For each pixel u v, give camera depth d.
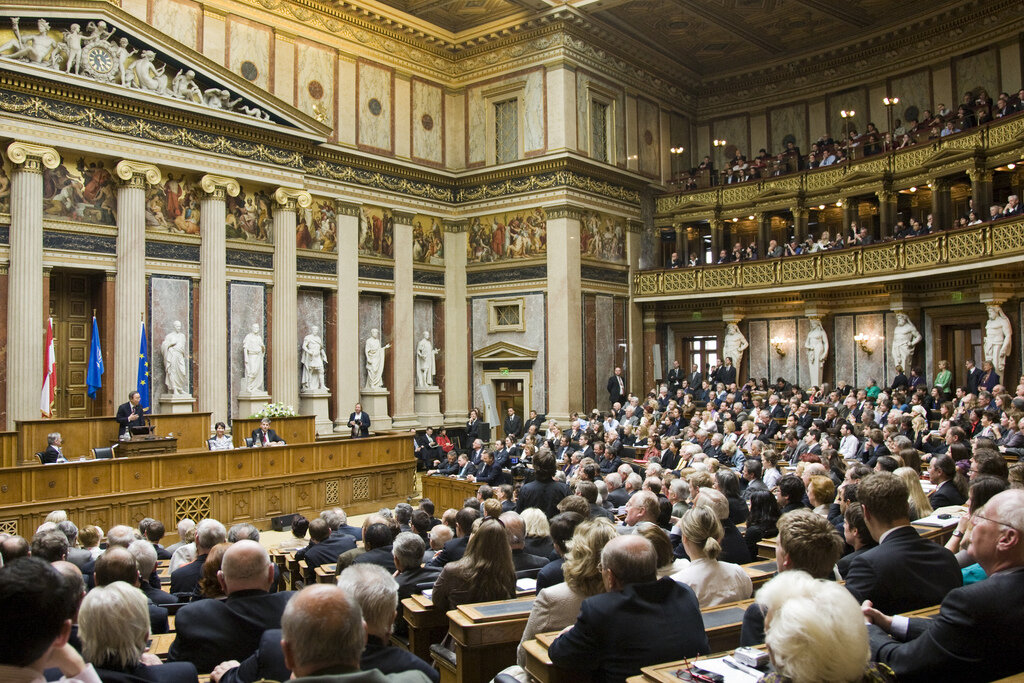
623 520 9.16
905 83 26.59
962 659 3.25
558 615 4.70
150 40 19.47
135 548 6.43
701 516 5.18
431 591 6.01
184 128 20.25
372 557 7.21
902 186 23.91
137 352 19.25
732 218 28.42
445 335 27.67
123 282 19.19
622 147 27.78
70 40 18.17
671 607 4.08
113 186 19.38
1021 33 22.98
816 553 3.82
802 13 25.75
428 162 27.05
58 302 19.27
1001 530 3.34
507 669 4.80
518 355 26.27
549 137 25.55
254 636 4.66
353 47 24.95
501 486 13.09
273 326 22.44
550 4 24.59
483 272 27.36
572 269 25.53
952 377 23.06
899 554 4.13
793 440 16.06
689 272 27.41
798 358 26.73
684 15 25.88
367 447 18.88
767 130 30.28
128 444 15.37
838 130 28.44
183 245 20.59
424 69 27.03
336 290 24.27
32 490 13.62
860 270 23.28
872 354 25.16
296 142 22.66
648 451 17.94
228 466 16.30
